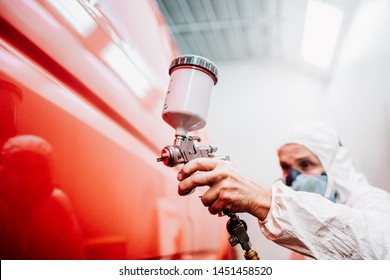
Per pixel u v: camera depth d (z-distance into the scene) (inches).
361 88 83.0
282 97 139.0
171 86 18.8
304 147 50.6
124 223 20.1
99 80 18.5
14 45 13.0
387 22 63.2
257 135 135.5
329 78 132.0
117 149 19.7
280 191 21.1
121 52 21.7
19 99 12.9
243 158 133.2
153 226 24.6
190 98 18.0
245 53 143.2
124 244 19.8
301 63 139.1
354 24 91.9
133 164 21.8
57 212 14.5
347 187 48.7
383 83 65.8
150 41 28.2
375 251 19.7
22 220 12.8
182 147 18.6
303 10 104.1
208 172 18.3
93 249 16.8
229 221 20.4
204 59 18.9
